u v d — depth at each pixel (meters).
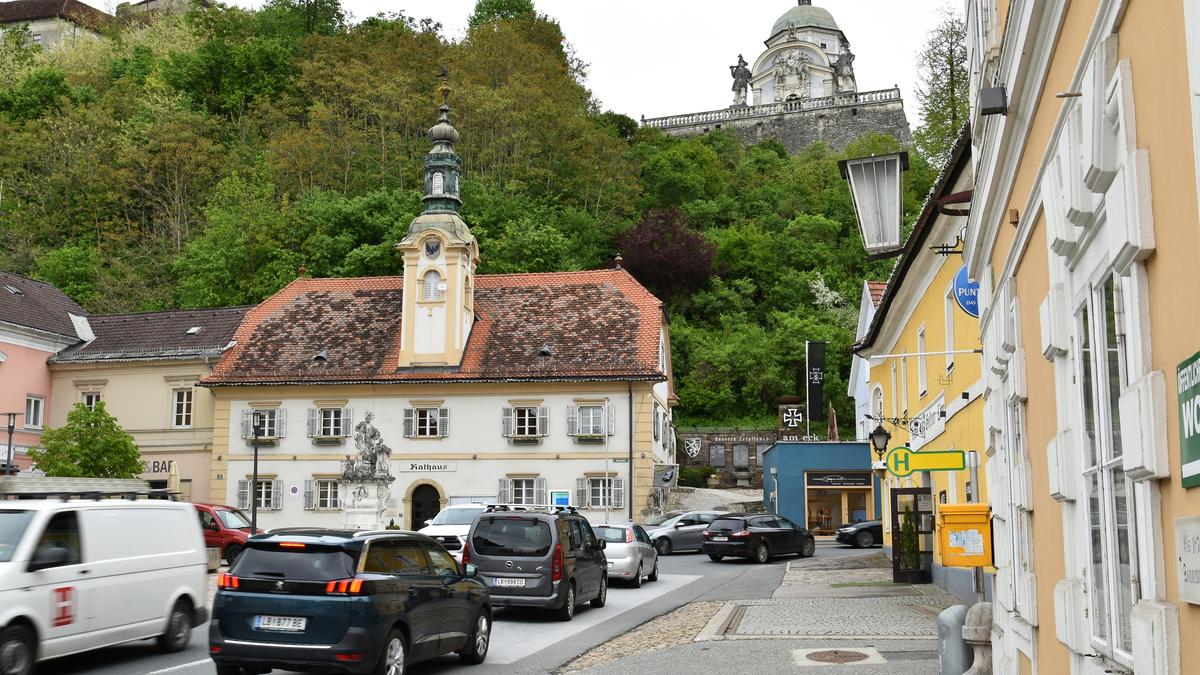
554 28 96.75
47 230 70.12
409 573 12.56
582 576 19.91
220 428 46.56
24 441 45.75
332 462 45.84
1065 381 6.25
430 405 45.84
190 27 100.19
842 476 49.97
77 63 94.88
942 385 20.95
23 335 46.22
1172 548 3.91
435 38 82.50
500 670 13.56
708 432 65.44
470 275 48.00
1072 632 5.98
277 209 66.56
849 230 88.19
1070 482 6.11
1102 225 4.96
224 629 11.48
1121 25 4.38
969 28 10.88
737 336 73.00
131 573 13.64
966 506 12.23
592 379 44.78
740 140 117.81
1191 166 3.50
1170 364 3.85
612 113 99.12
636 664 13.41
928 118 47.03
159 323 50.31
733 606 20.11
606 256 75.50
